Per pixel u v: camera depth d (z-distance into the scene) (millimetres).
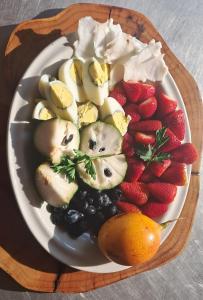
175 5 719
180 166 608
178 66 659
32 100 540
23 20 618
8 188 548
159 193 594
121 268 576
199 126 663
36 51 576
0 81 559
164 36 705
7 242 545
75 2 648
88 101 583
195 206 646
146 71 599
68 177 550
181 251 636
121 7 635
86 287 579
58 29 590
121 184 587
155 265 616
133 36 634
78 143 570
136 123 603
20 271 547
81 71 572
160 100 610
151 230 536
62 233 553
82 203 558
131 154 598
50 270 564
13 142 525
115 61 583
